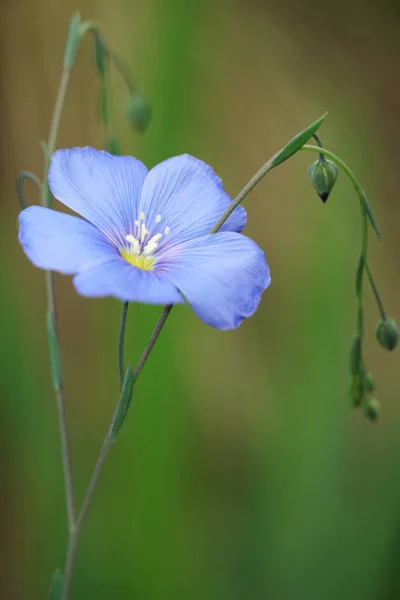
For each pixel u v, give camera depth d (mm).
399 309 405
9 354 317
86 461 324
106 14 415
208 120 422
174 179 244
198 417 364
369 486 311
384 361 377
